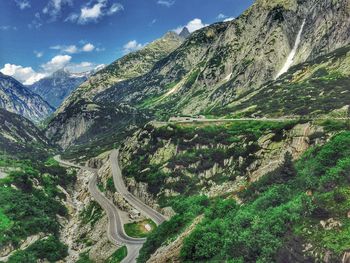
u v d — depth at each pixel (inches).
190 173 6540.4
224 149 6550.2
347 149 2915.8
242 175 5388.8
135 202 6722.4
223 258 2495.1
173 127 7824.8
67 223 7101.4
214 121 7775.6
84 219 6993.1
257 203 2837.1
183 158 6830.7
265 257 2165.4
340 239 2011.6
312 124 4766.2
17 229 5713.6
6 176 7490.2
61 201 7795.3
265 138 5570.9
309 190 2556.6
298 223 2252.7
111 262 4803.2
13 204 6348.4
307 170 2992.1
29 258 5108.3
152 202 6501.0
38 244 5536.4
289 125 5265.8
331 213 2190.0
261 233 2325.3
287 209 2396.7
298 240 2130.9
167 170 6801.2
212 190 5620.1
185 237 3157.0
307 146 4552.2
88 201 7667.3
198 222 3275.1
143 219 5954.7
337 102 7160.4
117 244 5206.7
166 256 3139.8
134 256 4719.5
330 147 2992.1
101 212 6737.2
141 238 5305.1
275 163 4308.6
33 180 7800.2
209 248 2687.0
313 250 2038.6
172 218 4055.1
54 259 5383.9
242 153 5964.6
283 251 2126.0
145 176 7096.5
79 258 5452.8
